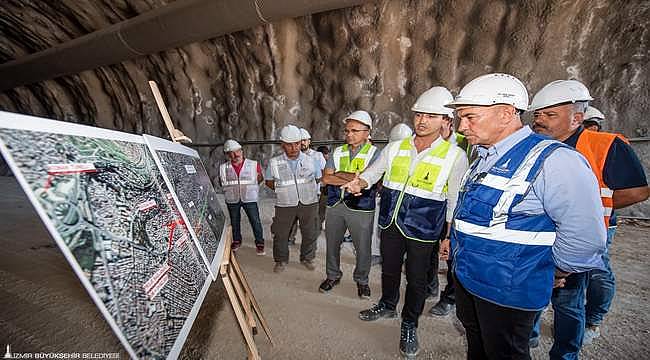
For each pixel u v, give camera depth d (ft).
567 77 19.66
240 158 13.43
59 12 32.53
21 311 8.56
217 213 7.37
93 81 38.60
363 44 24.40
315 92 27.78
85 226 2.72
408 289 7.02
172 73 32.27
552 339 7.55
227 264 5.85
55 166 2.63
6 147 2.22
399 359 6.93
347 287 10.50
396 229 7.43
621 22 17.95
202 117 32.71
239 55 28.45
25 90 44.19
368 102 25.57
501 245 4.00
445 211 6.98
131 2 27.58
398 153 7.45
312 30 25.76
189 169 6.21
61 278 10.68
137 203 3.67
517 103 4.04
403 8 22.76
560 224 3.71
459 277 4.58
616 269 11.23
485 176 4.19
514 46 20.44
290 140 10.82
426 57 23.41
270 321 8.37
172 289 3.77
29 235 15.57
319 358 6.92
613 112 18.89
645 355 6.77
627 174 5.46
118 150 3.76
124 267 3.02
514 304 3.98
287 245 11.60
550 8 18.90
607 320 8.09
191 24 24.07
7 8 33.47
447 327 8.23
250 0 21.21
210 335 7.72
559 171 3.59
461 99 4.22
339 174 8.85
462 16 21.53
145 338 2.94
